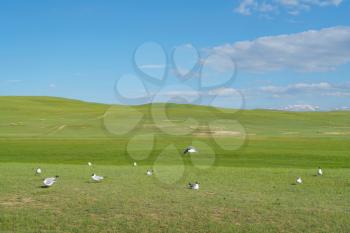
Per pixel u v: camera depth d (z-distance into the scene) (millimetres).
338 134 99750
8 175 31656
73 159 50656
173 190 26188
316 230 18859
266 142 74938
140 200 23219
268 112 164375
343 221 19844
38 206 22109
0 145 66188
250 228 19062
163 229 19062
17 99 185625
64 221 19953
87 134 95188
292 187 27562
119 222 19781
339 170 36906
